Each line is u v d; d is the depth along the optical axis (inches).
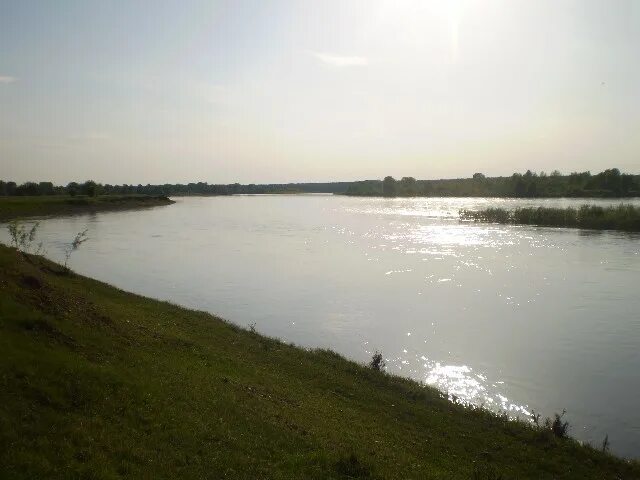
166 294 1300.4
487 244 2220.7
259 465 371.9
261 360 693.3
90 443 339.3
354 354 856.9
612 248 2069.4
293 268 1684.3
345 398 607.8
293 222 3577.8
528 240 2347.4
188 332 746.8
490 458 493.4
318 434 462.0
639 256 1859.0
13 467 290.5
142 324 682.8
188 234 2787.9
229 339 767.1
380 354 780.6
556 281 1439.5
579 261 1763.0
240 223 3531.0
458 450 502.6
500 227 2977.4
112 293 907.4
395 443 491.8
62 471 301.6
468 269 1631.4
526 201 5447.8
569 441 546.6
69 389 395.5
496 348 887.7
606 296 1259.2
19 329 462.9
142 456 342.3
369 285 1405.0
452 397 670.5
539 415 641.0
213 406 455.5
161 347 597.0
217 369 584.1
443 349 884.0
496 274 1547.7
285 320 1063.6
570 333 966.4
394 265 1720.0
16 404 352.2
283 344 821.9
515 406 669.3
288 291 1337.4
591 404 675.4
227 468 356.2
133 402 413.7
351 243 2322.8
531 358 837.2
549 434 556.7
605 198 5561.0
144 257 1926.7
